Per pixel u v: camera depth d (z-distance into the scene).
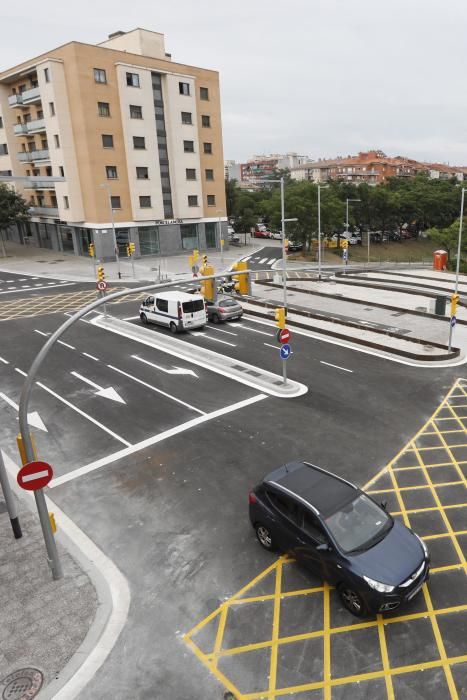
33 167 59.19
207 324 29.03
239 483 13.05
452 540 10.66
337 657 7.96
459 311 31.14
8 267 50.81
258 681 7.62
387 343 24.47
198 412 17.31
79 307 33.78
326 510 9.55
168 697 7.42
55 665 7.97
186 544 10.83
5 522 11.70
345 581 8.70
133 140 52.91
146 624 8.76
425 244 88.00
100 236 52.78
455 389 19.02
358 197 79.94
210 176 61.81
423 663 7.81
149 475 13.55
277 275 48.25
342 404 17.77
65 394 19.17
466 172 176.38
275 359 22.67
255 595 9.33
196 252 40.81
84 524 11.61
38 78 51.34
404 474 13.26
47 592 9.50
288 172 158.75
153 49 54.94
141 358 23.03
